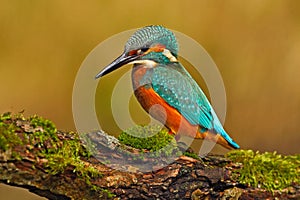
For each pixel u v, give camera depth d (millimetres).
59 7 19844
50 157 8102
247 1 20547
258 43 20734
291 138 20734
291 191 9305
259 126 20547
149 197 8703
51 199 8375
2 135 7883
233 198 9148
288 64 20938
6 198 17969
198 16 20172
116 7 19875
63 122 19781
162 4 20031
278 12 20891
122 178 8516
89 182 8320
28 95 19641
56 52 19828
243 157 9500
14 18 19688
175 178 8758
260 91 20578
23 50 19672
